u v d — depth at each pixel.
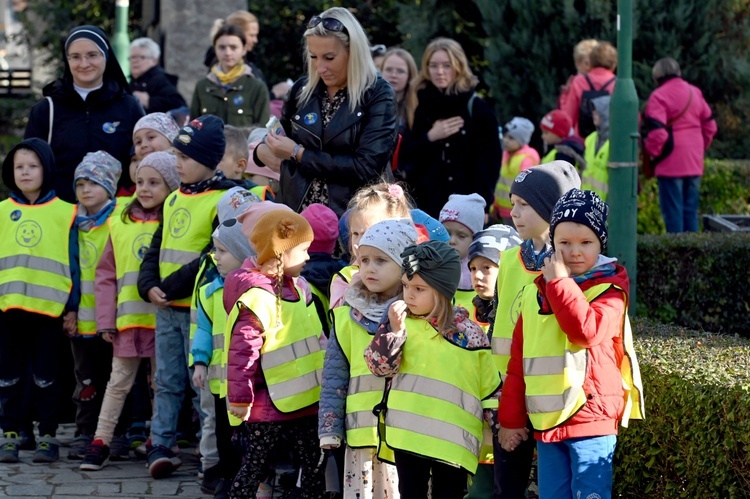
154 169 7.11
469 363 4.85
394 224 5.06
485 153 8.74
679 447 5.22
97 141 7.98
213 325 6.18
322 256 6.08
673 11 15.14
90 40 7.92
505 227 5.61
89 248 7.36
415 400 4.81
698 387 5.07
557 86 15.26
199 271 6.40
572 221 4.65
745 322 8.64
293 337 5.52
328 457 5.77
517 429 4.81
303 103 6.51
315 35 6.29
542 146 15.61
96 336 7.36
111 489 6.51
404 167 8.84
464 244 6.17
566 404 4.58
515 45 15.52
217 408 6.15
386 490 5.21
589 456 4.60
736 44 15.56
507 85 15.59
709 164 13.98
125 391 7.11
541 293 4.74
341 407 5.05
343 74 6.38
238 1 15.44
